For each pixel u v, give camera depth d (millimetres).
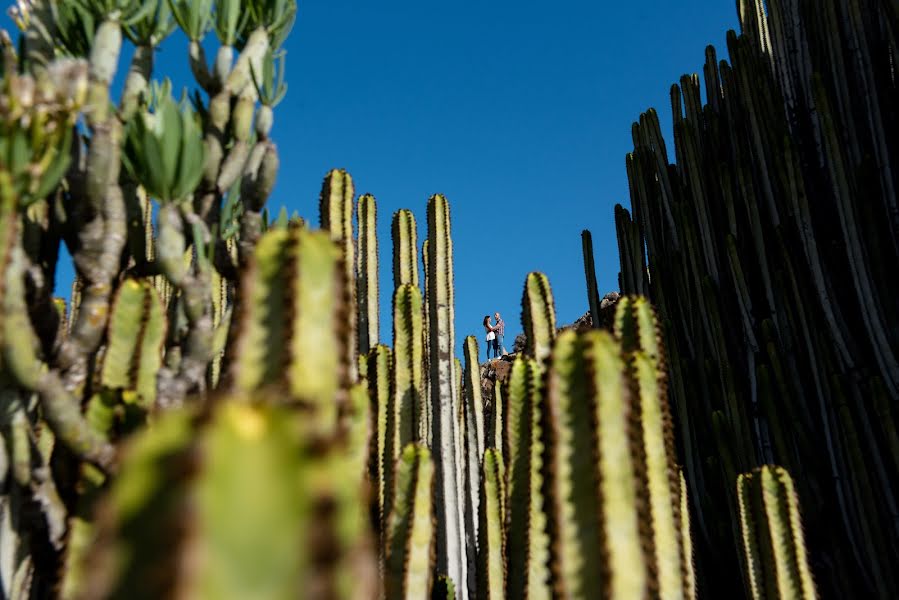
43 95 1974
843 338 5527
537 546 2717
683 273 7039
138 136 2504
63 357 2232
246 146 2949
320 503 754
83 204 2311
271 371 1526
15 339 1820
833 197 6121
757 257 6289
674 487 2441
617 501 1919
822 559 5371
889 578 4934
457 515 5531
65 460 2117
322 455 780
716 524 5863
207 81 2969
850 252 5574
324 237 1673
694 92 7637
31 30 2529
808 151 6516
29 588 2254
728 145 7160
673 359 6629
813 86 5992
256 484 738
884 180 5645
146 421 2090
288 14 3201
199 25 2959
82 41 2676
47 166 2012
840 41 6141
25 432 2041
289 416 792
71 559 1872
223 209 2982
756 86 6699
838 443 5320
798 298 5820
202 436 730
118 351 2303
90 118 2316
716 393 6238
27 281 2104
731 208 6613
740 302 6266
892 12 5859
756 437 5891
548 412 2031
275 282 1607
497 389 6961
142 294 2346
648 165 7969
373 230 6180
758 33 7816
